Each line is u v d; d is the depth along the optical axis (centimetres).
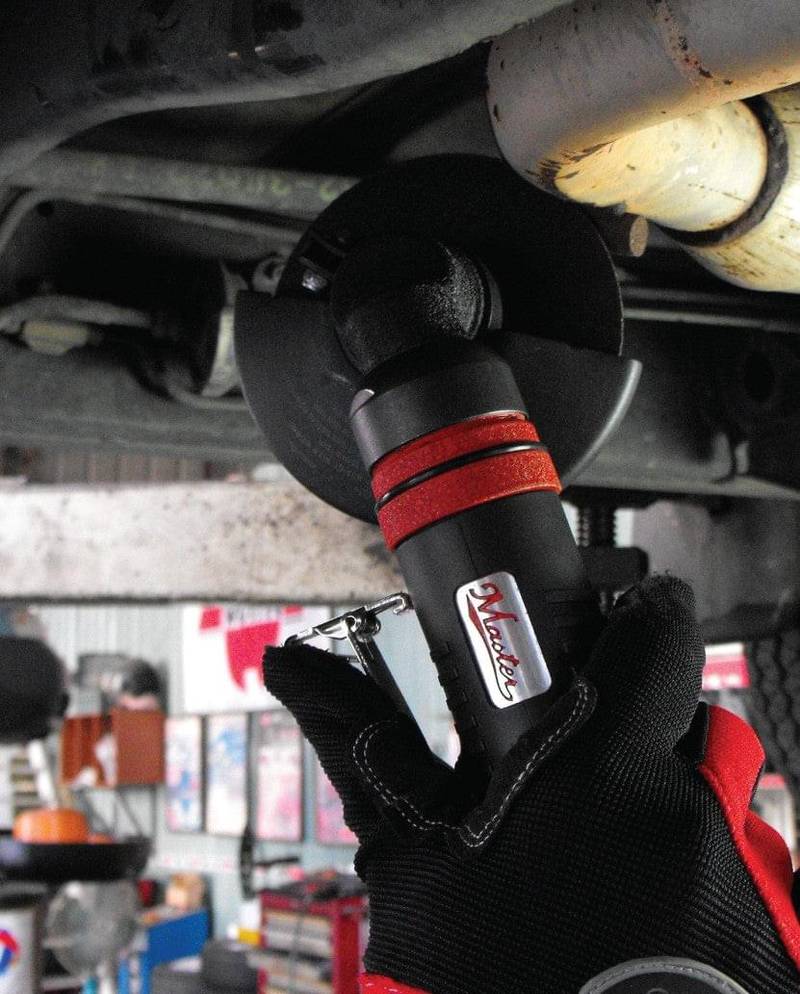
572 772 38
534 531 40
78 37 68
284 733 525
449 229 58
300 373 59
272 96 62
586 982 36
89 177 95
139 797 606
